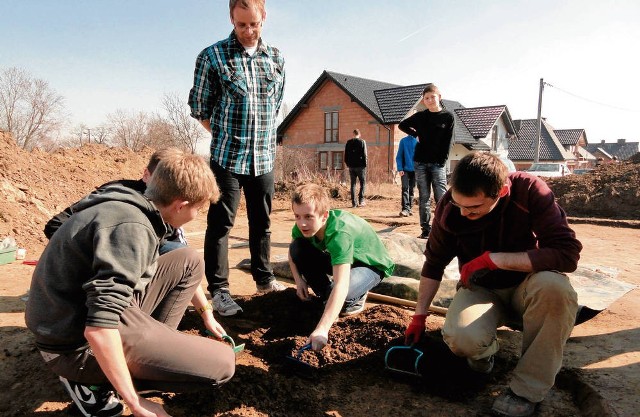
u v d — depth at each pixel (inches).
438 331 120.7
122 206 70.2
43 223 245.6
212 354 77.8
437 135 239.3
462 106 1341.0
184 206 75.1
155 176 74.7
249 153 136.3
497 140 1270.9
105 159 448.5
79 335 71.0
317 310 131.1
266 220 146.2
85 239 68.7
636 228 322.7
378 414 89.4
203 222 343.3
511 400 87.0
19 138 1014.4
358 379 102.2
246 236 280.2
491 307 93.8
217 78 133.7
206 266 135.6
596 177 431.8
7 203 239.1
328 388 98.5
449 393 95.4
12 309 135.3
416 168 247.9
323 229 118.6
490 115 1200.8
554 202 89.8
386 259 137.1
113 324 66.6
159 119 1123.9
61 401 91.3
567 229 87.2
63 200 295.3
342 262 110.0
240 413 88.7
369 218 363.6
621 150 2869.1
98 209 69.8
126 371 68.5
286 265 179.3
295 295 139.1
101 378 76.5
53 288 69.9
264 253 148.5
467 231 94.4
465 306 93.0
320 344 96.3
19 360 105.6
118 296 66.7
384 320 121.0
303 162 882.1
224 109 134.5
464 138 1096.8
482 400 93.7
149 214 73.0
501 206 90.5
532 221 90.4
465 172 81.9
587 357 107.7
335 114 1003.9
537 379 86.3
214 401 91.4
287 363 104.9
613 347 112.8
